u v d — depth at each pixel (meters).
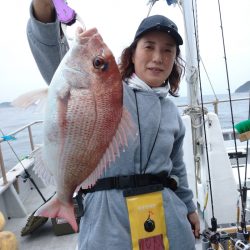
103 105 1.21
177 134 1.85
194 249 1.74
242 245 2.07
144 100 1.69
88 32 1.22
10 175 4.61
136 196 1.59
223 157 3.18
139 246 1.56
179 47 1.85
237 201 2.96
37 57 1.62
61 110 1.21
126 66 1.82
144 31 1.63
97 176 1.26
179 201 1.78
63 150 1.23
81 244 1.56
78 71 1.20
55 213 1.26
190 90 3.17
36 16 1.48
